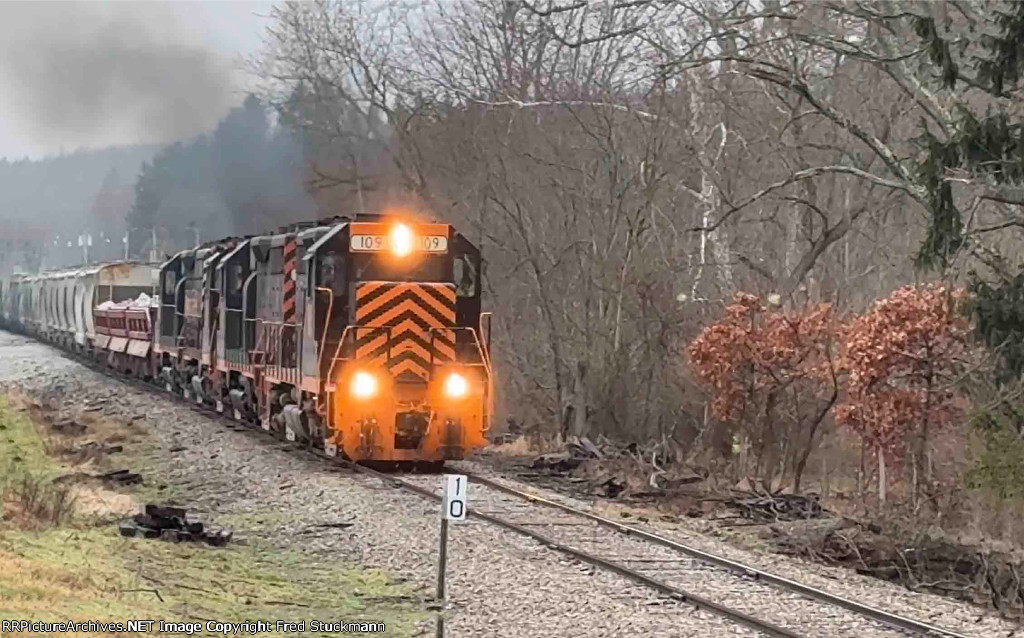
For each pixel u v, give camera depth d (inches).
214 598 1729.8
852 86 4212.6
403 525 2407.7
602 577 1994.3
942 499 3107.8
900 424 3161.9
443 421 3181.6
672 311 4288.9
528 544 2252.7
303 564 2071.9
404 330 3159.5
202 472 3129.9
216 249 4803.2
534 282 4726.9
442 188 5629.9
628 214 4434.1
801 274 4092.0
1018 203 2431.1
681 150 4372.5
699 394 4202.8
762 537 2682.1
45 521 2145.7
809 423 3801.7
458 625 1672.0
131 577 1765.5
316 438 3427.7
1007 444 2901.1
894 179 3747.5
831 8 2933.1
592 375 4372.5
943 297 3019.2
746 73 3132.4
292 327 3543.3
